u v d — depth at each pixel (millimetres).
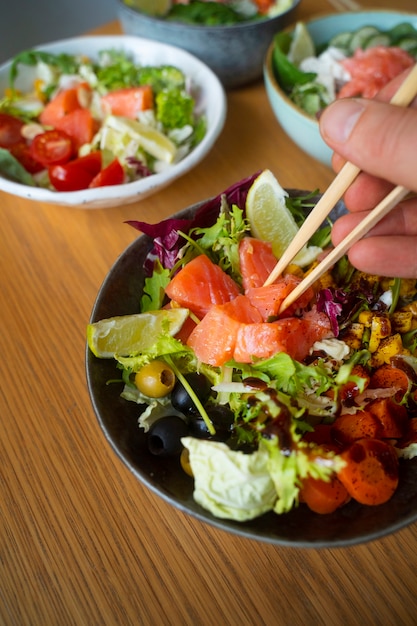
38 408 382
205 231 386
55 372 396
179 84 543
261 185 390
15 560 330
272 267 381
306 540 284
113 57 571
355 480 297
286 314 364
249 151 531
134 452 318
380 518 295
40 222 479
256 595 322
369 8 669
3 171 486
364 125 276
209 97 536
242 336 344
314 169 518
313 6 670
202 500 301
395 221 363
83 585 323
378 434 326
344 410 337
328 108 292
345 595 322
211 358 349
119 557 332
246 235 396
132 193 449
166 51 558
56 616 315
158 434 324
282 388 332
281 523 301
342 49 570
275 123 557
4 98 555
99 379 335
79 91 544
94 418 378
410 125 268
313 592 323
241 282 385
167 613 316
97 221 479
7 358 402
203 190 502
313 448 299
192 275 365
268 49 552
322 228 410
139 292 381
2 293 434
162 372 341
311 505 307
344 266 388
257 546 336
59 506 347
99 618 314
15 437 371
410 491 307
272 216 394
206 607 318
